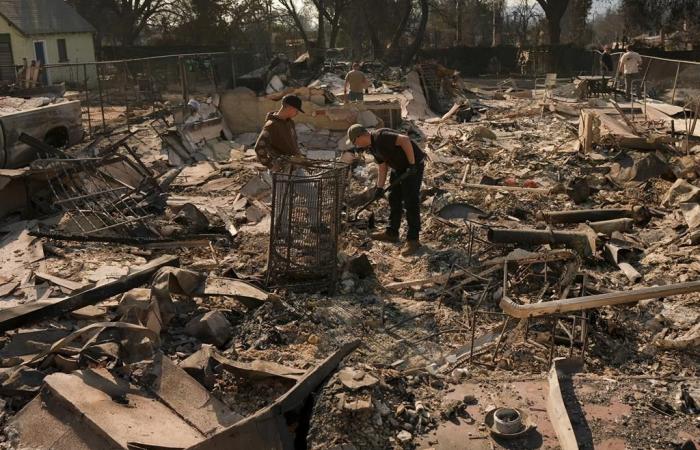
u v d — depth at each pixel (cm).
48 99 1190
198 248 768
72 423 397
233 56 2338
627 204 905
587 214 826
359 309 612
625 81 2178
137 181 1016
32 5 3369
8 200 866
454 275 664
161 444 371
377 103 1557
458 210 887
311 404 404
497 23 5416
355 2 4594
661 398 401
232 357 504
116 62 1565
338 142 1465
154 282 562
